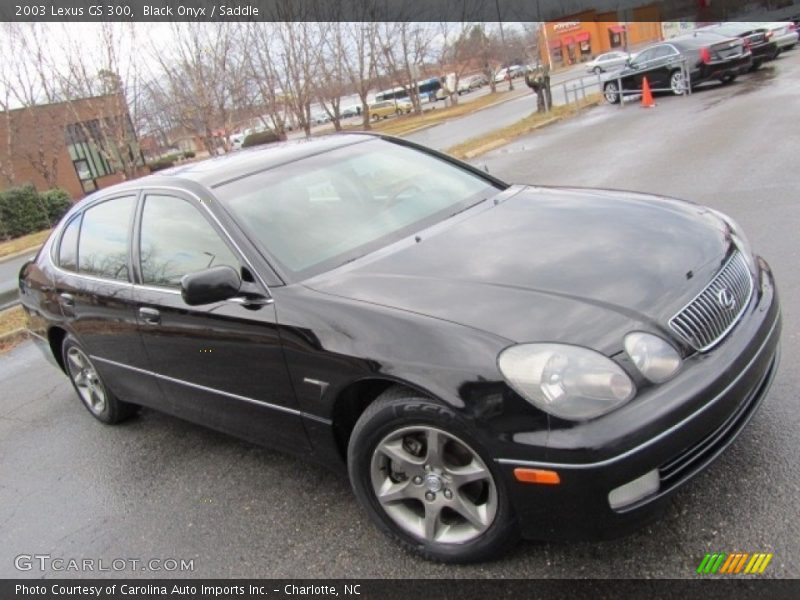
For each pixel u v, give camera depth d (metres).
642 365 2.41
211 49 17.00
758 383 2.78
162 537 3.45
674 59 18.89
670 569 2.55
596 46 64.12
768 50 19.83
